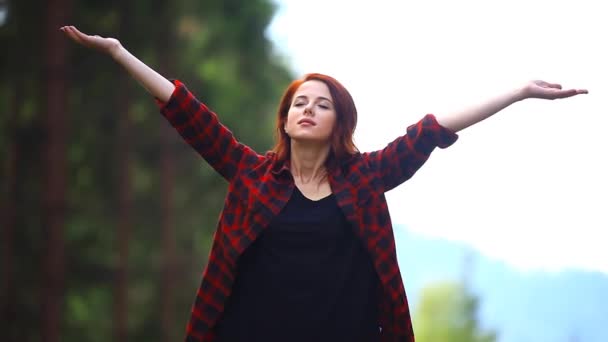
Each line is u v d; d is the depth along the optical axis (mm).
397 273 5441
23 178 25438
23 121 25531
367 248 5383
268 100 31922
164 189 28703
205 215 30484
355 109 5711
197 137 5578
